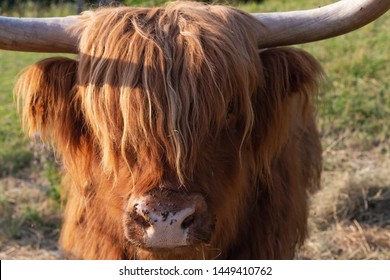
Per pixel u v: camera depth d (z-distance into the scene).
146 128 3.11
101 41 3.29
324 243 5.64
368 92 8.05
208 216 3.15
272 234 3.97
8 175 6.68
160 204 3.02
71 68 3.57
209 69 3.16
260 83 3.54
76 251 4.05
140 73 3.14
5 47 3.38
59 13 11.93
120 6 3.64
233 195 3.50
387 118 7.48
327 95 7.71
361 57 8.88
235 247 3.89
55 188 6.07
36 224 5.89
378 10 3.36
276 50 3.61
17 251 5.60
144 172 3.13
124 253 3.79
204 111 3.16
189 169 3.17
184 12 3.36
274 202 3.95
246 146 3.54
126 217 3.13
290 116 3.83
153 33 3.23
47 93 3.60
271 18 3.59
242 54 3.36
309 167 5.04
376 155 6.92
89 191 3.80
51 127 3.72
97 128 3.28
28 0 12.37
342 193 6.14
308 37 3.54
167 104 3.10
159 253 3.16
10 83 9.46
